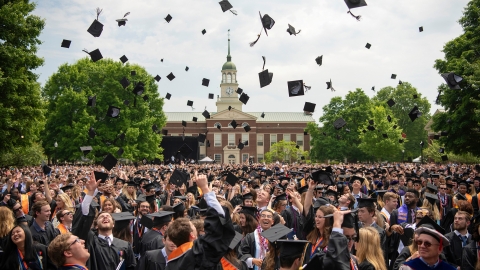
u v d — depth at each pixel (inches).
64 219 299.1
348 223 205.0
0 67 840.3
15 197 491.5
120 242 249.1
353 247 241.0
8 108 831.1
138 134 1774.1
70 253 179.9
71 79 1871.3
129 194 495.5
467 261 230.1
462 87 1114.1
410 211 356.2
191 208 405.7
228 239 172.4
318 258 175.2
